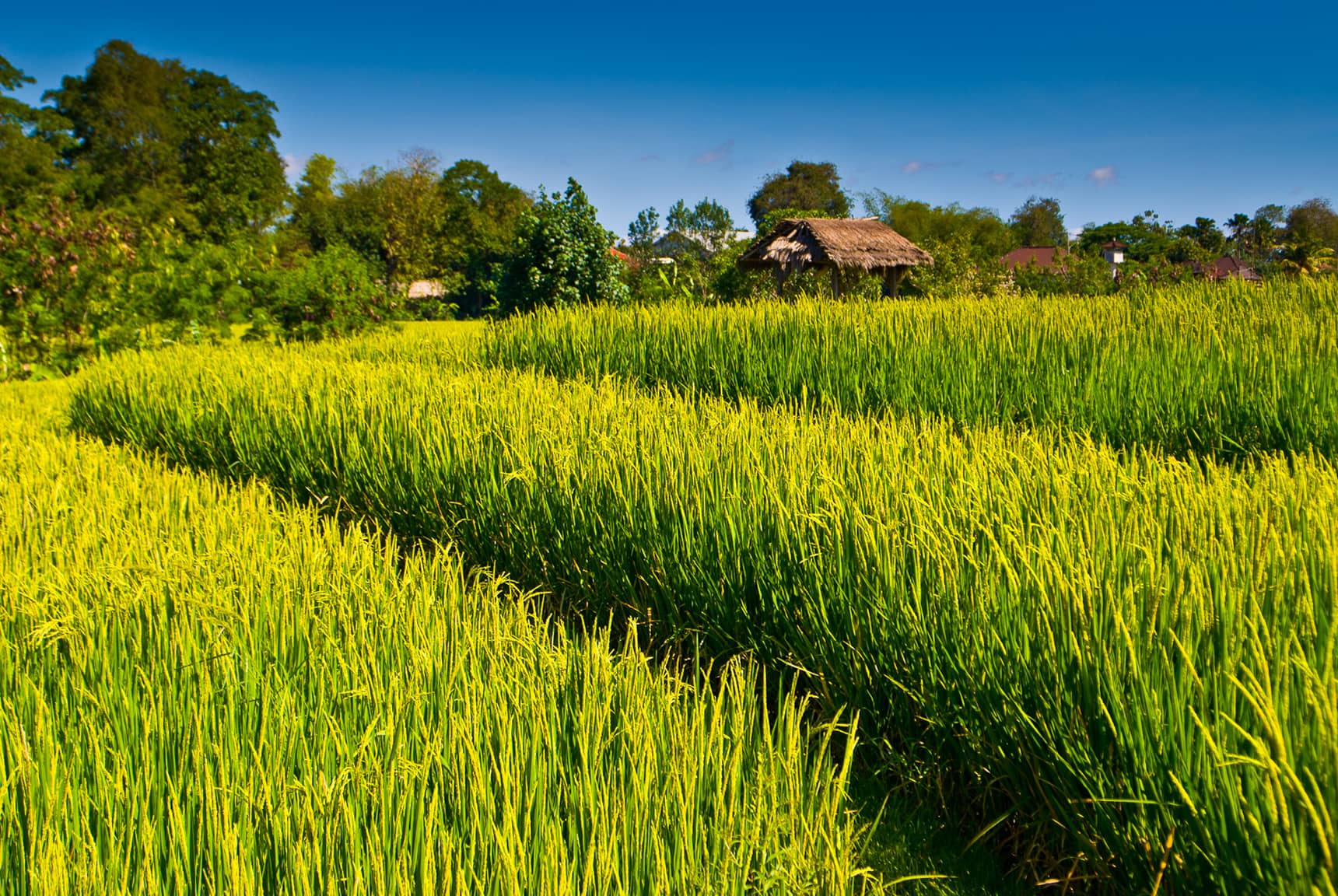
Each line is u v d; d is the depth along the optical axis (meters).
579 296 17.61
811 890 1.99
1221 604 2.50
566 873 1.82
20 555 3.63
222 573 3.34
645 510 4.39
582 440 5.17
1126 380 7.14
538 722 2.38
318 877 1.85
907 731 3.29
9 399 10.66
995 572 3.03
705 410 5.96
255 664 2.71
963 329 8.84
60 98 52.69
